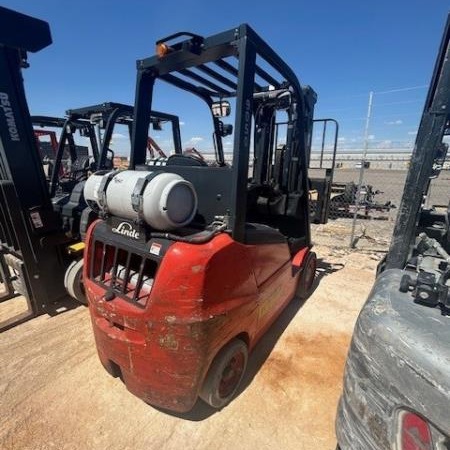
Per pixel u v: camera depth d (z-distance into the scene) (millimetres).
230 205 1884
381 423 928
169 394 1822
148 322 1697
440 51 1259
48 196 3260
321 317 3283
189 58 2139
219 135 3514
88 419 1977
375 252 5582
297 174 3160
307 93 3324
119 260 2143
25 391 2191
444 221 1847
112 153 5699
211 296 1701
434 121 1306
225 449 1806
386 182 16547
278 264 2604
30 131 3074
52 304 3441
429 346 818
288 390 2260
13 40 2721
